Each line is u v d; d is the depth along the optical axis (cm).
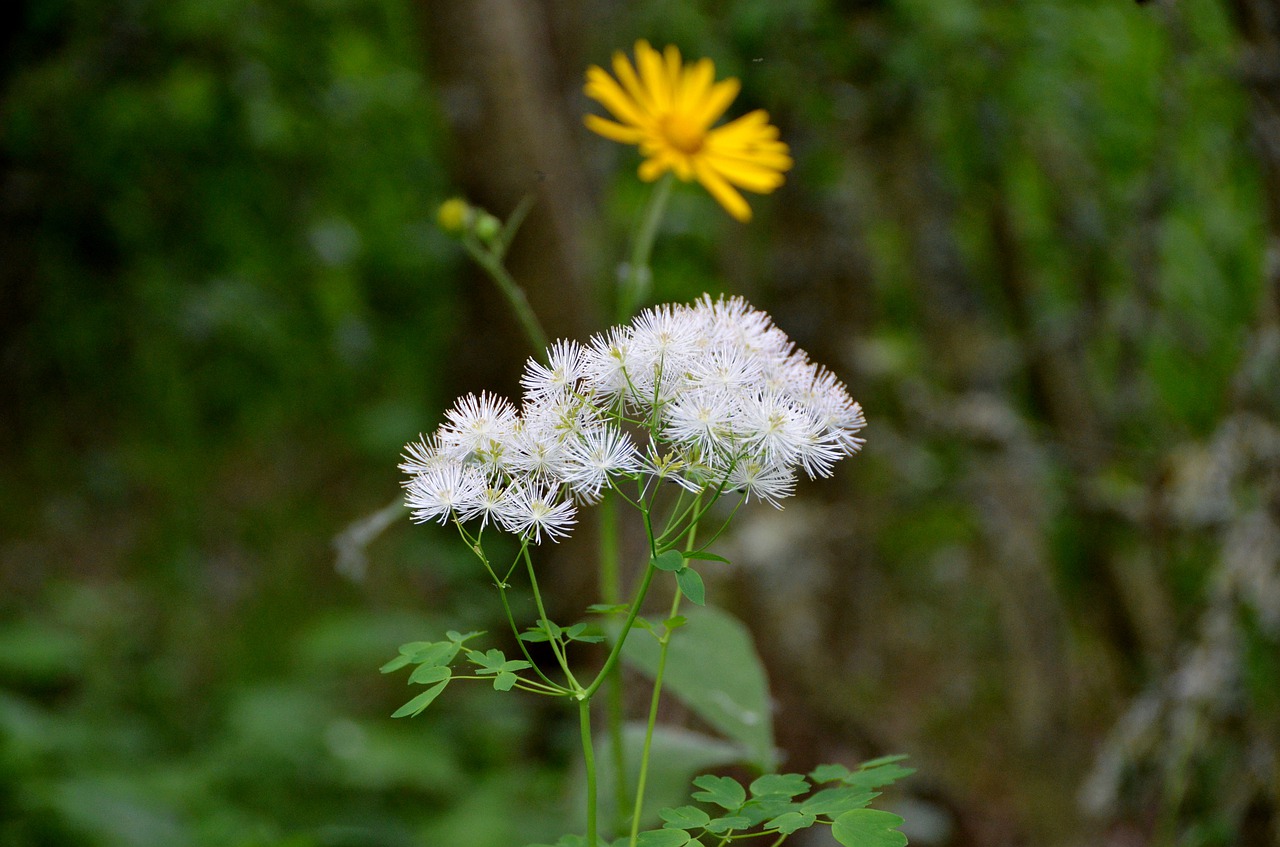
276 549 455
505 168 371
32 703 353
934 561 336
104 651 395
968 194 356
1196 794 230
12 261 434
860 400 342
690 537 124
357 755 320
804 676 303
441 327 459
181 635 422
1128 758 238
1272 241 227
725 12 359
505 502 122
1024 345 351
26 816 271
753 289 355
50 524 441
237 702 343
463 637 122
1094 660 317
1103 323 346
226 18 418
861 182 346
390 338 495
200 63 426
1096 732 304
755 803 121
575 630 121
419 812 328
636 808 120
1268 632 220
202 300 452
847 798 117
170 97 427
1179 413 323
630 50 378
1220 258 311
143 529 454
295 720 334
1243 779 223
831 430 131
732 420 121
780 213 350
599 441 123
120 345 456
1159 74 299
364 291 490
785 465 126
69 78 420
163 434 474
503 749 351
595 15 391
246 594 442
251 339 468
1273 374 226
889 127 344
